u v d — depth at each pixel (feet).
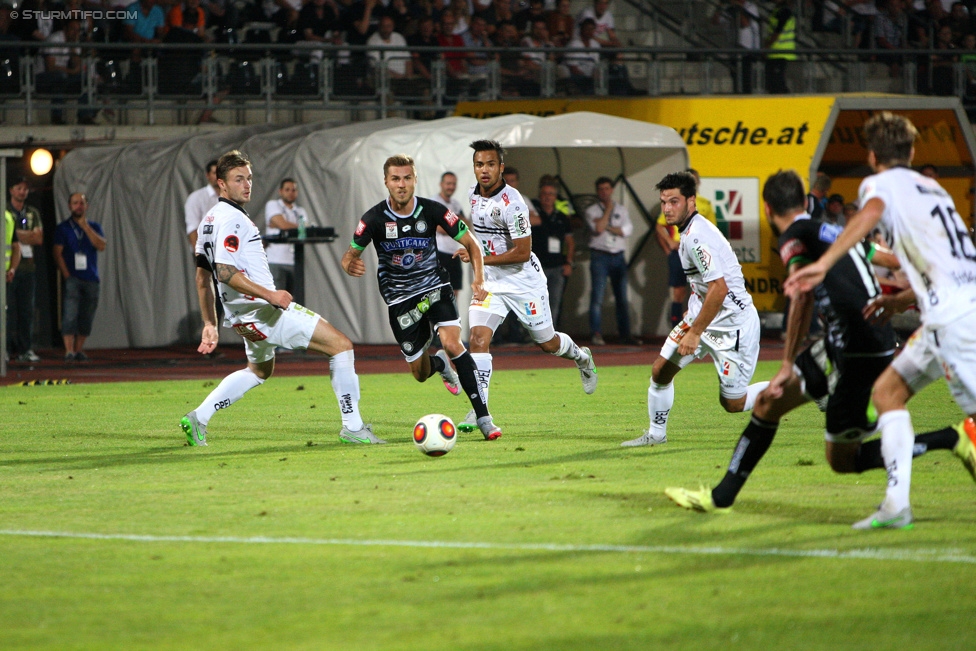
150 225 228.02
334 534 63.93
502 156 108.88
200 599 51.49
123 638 46.21
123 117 254.27
